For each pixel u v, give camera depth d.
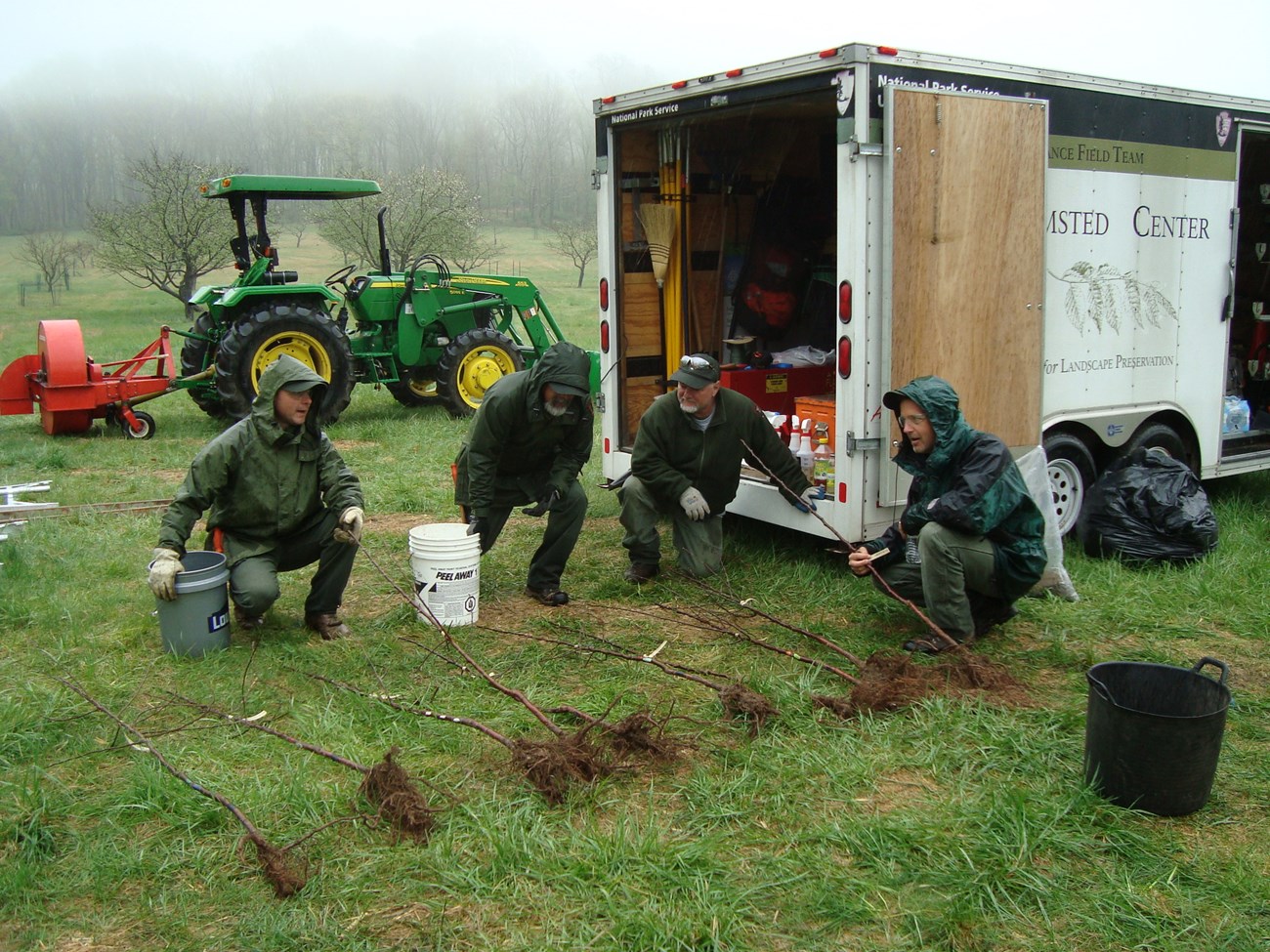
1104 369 5.59
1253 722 3.54
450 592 4.46
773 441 5.14
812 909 2.51
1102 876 2.64
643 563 5.16
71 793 3.06
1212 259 6.09
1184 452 6.20
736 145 6.55
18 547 5.49
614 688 3.79
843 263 4.58
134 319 28.22
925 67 4.59
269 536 4.36
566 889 2.57
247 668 3.92
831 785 3.09
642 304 6.37
